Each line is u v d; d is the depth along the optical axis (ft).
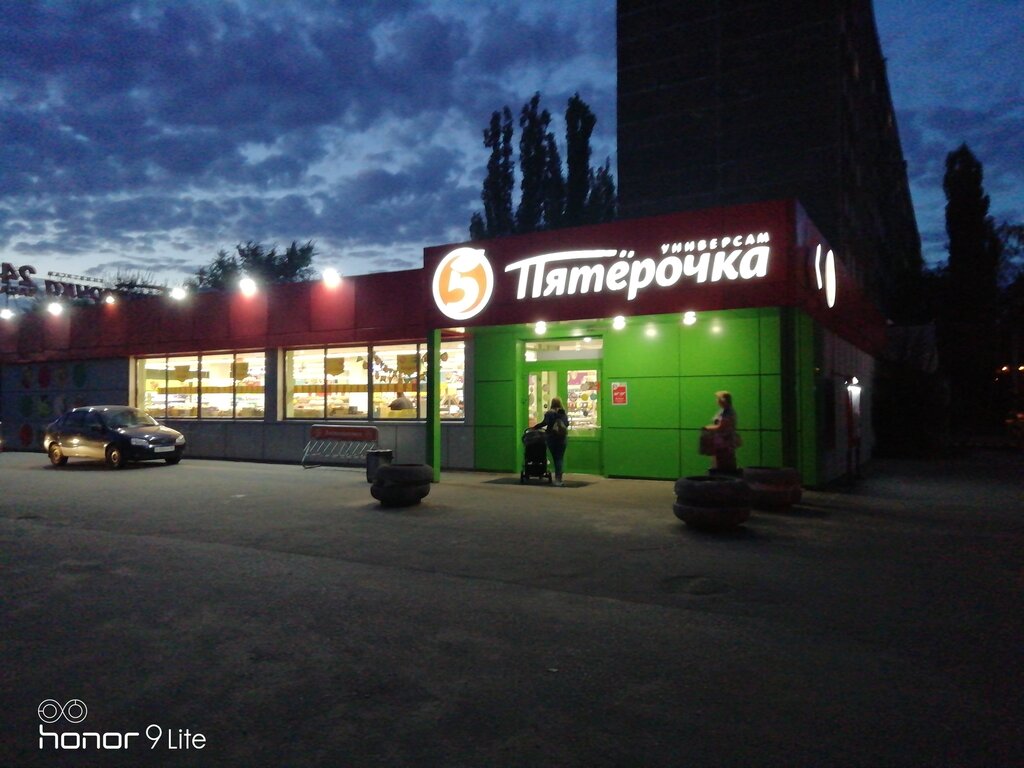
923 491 44.96
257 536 31.50
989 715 14.19
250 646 18.13
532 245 46.83
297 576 24.84
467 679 16.01
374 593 22.72
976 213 141.90
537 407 54.75
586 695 15.14
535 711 14.39
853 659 17.12
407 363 62.08
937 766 12.25
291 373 68.74
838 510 37.29
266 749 12.97
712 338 47.52
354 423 64.39
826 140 106.22
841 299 52.80
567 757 12.57
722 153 114.42
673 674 16.25
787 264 39.42
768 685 15.64
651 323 49.03
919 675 16.19
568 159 153.58
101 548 29.40
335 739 13.30
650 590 22.90
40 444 87.15
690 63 118.52
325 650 17.84
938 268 152.66
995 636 18.71
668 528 32.68
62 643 18.45
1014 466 64.69
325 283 65.26
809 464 45.55
